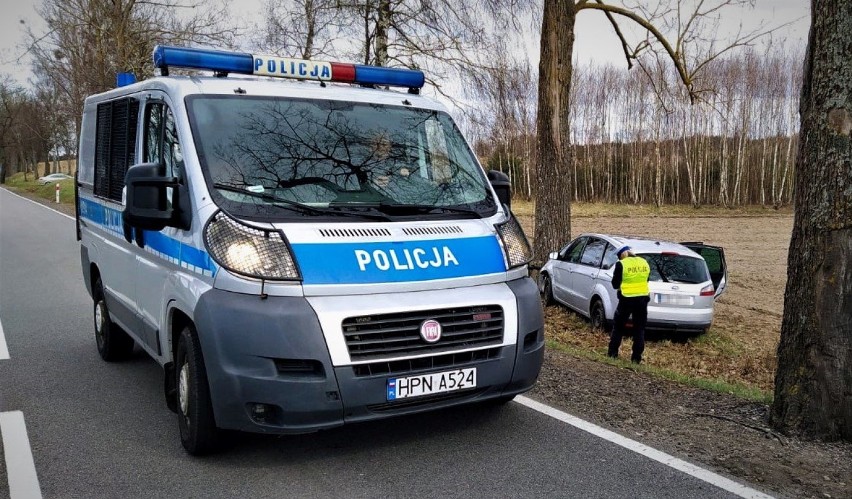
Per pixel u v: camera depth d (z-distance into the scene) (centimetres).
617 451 458
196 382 432
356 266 411
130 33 2275
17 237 1941
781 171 5969
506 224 493
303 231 417
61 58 2530
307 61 548
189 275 439
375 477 418
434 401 422
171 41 2241
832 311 472
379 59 1430
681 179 6109
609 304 1140
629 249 973
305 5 1445
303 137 479
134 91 568
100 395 584
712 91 1323
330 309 394
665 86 1398
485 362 430
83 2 2289
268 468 433
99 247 673
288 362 390
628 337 1171
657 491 400
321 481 414
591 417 524
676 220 4150
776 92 5981
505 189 534
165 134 494
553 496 394
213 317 399
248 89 496
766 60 5903
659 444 471
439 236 450
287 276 396
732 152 6022
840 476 423
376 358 398
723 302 1706
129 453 459
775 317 1524
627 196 6194
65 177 6662
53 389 600
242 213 419
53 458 451
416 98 561
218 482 414
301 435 486
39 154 7950
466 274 440
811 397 482
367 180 473
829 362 475
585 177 6306
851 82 457
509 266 466
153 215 440
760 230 3609
